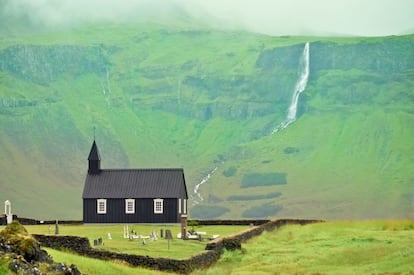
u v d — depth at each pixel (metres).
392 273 172.38
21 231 127.44
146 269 159.62
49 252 151.62
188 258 170.38
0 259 117.88
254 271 174.75
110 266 151.25
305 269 178.75
